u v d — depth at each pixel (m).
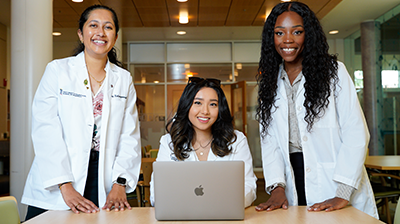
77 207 1.69
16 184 3.85
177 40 8.97
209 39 8.97
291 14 1.83
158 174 1.46
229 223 1.44
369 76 7.63
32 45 3.92
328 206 1.65
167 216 1.47
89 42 1.94
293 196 1.91
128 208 1.75
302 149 1.91
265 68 2.00
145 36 8.56
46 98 1.94
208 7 6.08
